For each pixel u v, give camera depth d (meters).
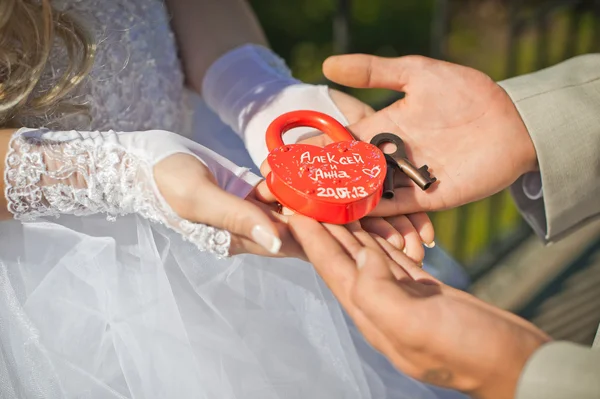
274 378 1.30
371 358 1.45
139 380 1.25
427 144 1.56
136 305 1.30
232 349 1.30
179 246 1.36
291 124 1.50
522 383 1.02
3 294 1.30
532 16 3.05
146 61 1.54
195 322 1.31
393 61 1.58
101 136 1.26
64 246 1.36
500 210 3.16
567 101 1.57
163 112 1.60
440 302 1.08
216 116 1.85
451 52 4.45
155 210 1.22
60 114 1.38
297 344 1.35
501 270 2.90
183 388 1.25
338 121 1.61
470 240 3.28
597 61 1.67
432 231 1.48
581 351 1.02
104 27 1.43
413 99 1.58
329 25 4.74
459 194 1.50
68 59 1.36
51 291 1.32
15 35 1.26
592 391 0.97
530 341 1.06
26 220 1.34
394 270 1.20
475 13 4.64
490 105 1.56
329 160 1.34
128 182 1.23
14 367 1.28
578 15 3.40
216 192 1.14
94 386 1.26
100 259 1.32
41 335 1.29
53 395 1.27
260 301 1.38
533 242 2.99
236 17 1.87
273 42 4.66
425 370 1.10
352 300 1.12
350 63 1.56
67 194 1.26
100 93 1.44
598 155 1.54
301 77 4.42
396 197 1.47
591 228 2.97
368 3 4.91
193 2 1.83
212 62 1.79
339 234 1.25
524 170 1.55
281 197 1.30
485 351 1.03
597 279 2.73
